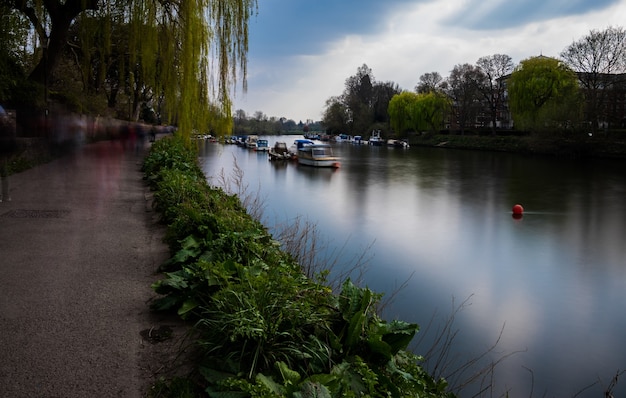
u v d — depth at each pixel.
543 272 12.94
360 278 10.89
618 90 48.84
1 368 3.06
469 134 84.19
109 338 3.52
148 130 42.12
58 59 15.55
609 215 21.61
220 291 3.55
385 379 3.05
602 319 9.62
